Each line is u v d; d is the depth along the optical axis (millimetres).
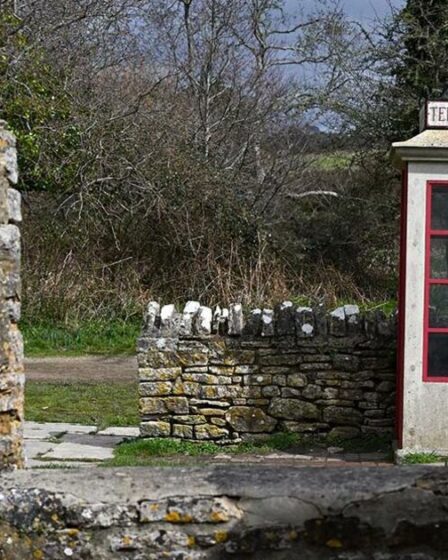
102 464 7270
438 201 7340
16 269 3830
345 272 18812
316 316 8203
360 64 20484
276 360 8219
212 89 20828
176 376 8281
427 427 7289
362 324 8164
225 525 3355
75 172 16625
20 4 16172
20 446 3846
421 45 19672
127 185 17344
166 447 8062
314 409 8211
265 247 17547
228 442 8234
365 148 20641
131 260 17047
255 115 20484
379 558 3330
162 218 17281
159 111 17969
